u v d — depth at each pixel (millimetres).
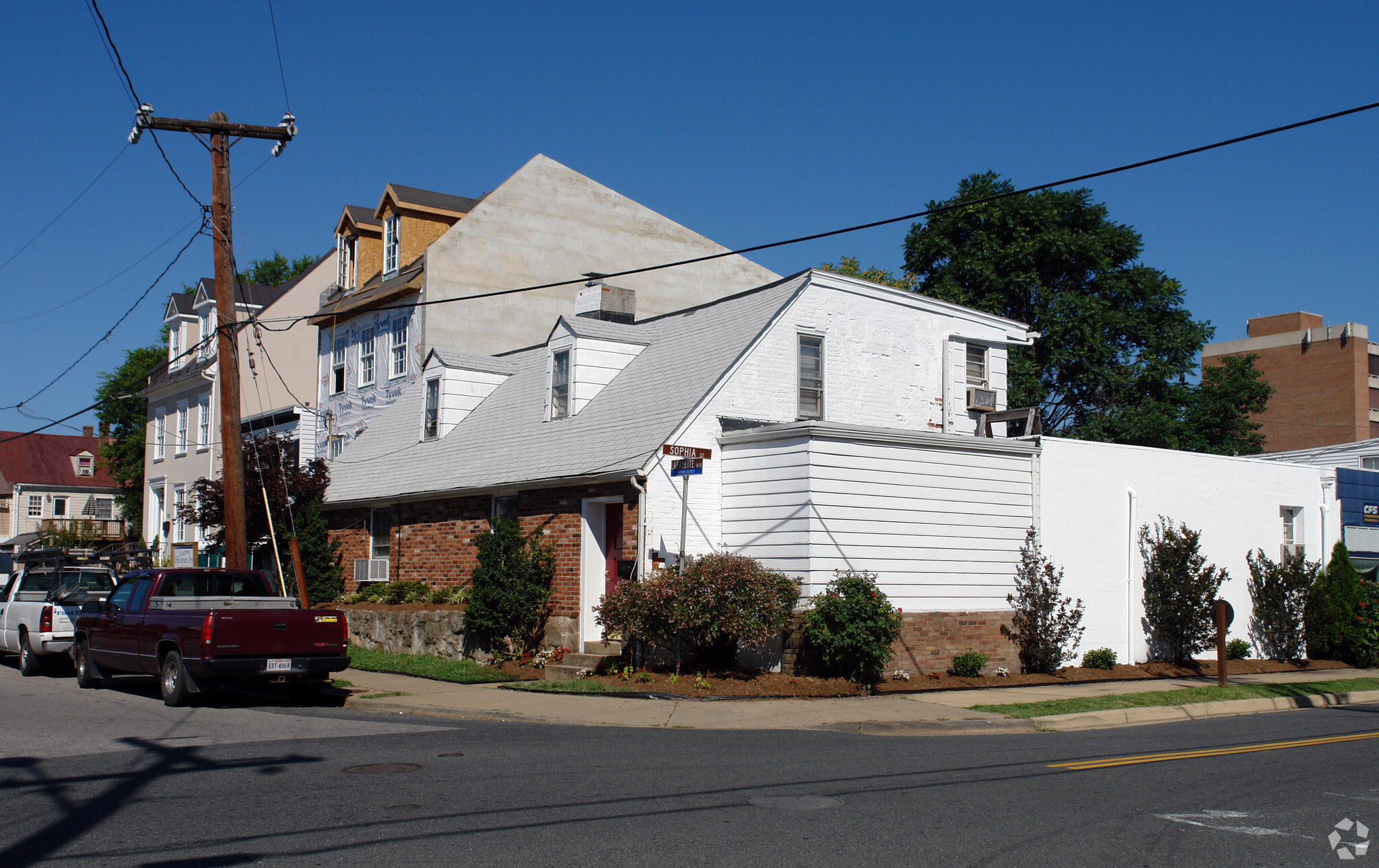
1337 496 23984
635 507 17547
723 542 17938
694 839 6887
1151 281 37531
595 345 22281
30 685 17641
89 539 48969
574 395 21906
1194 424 38938
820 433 16328
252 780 8805
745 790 8523
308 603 25250
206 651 13836
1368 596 23031
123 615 16062
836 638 15391
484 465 22328
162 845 6688
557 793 8297
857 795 8383
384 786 8570
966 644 17594
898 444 17172
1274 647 22406
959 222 38094
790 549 16469
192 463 40156
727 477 18016
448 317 31000
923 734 12656
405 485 24359
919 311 22250
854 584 15594
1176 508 21047
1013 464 18578
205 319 41344
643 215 35250
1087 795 8586
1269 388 40344
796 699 14602
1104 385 37000
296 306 40562
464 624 19828
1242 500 22312
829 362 20453
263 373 39438
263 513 26047
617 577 18078
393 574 24656
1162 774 9641
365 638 23047
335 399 34875
